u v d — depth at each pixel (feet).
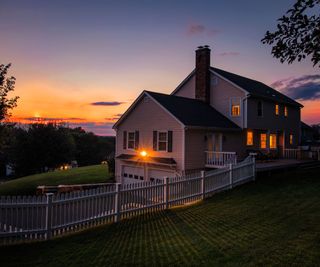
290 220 23.45
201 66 73.15
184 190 34.01
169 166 55.47
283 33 13.61
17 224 20.76
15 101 45.57
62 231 22.72
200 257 16.33
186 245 18.54
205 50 72.69
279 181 45.01
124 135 67.26
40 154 117.60
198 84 73.61
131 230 23.21
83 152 203.82
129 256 17.04
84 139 208.33
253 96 67.56
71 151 130.21
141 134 62.54
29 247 19.48
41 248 19.26
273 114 78.74
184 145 52.95
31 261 16.76
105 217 25.91
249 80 87.15
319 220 23.06
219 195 37.35
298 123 94.12
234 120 67.92
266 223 22.90
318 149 75.77
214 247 17.84
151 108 60.13
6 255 17.90
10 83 44.93
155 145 59.00
